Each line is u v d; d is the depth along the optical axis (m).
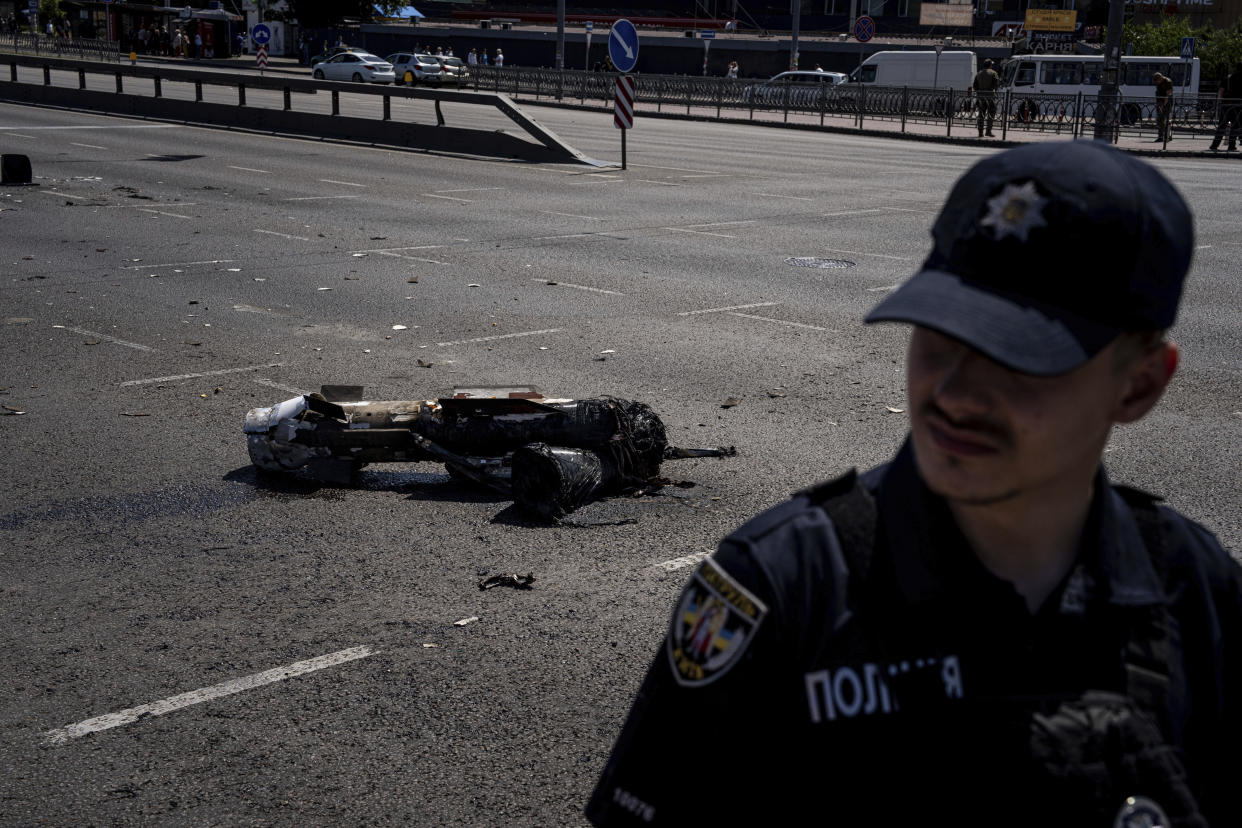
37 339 9.01
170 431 6.96
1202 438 7.07
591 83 43.88
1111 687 1.15
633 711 1.25
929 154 27.92
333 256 12.89
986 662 1.13
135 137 25.22
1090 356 1.04
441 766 3.65
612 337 9.42
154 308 10.16
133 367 8.30
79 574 5.02
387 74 49.88
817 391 7.99
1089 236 1.04
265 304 10.44
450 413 6.00
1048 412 1.05
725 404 7.62
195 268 12.01
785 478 6.30
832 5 72.56
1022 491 1.10
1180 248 1.08
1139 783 1.10
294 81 26.88
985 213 1.08
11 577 4.97
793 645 1.16
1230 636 1.27
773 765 1.18
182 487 6.08
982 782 1.11
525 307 10.50
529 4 80.12
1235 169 25.48
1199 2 67.00
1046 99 35.19
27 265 11.94
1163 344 1.13
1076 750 1.10
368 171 21.05
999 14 71.06
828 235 15.02
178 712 3.94
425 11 86.25
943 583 1.12
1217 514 5.84
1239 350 9.24
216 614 4.66
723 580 1.19
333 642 4.43
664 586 4.98
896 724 1.13
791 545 1.18
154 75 29.41
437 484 6.24
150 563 5.14
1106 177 1.05
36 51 58.75
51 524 5.56
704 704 1.17
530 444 5.83
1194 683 1.21
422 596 4.85
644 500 5.95
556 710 3.99
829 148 28.86
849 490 1.21
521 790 3.54
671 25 74.94
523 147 23.55
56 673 4.18
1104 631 1.16
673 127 34.38
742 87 40.59
